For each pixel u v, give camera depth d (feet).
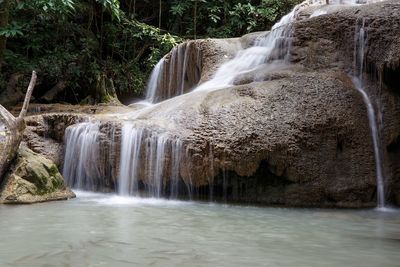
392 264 10.24
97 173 21.44
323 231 13.74
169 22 50.34
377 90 20.95
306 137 19.03
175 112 21.15
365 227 14.49
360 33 21.94
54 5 32.55
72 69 39.45
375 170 19.45
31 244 11.58
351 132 19.48
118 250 11.09
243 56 29.14
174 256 10.64
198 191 19.63
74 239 12.15
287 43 25.21
